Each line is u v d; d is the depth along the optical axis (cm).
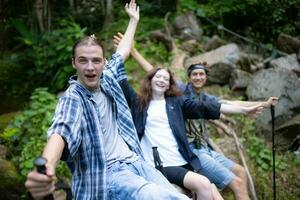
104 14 802
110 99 224
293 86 518
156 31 657
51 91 577
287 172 446
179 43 667
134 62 579
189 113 318
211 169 316
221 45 673
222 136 480
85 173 202
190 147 321
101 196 200
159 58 609
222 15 780
